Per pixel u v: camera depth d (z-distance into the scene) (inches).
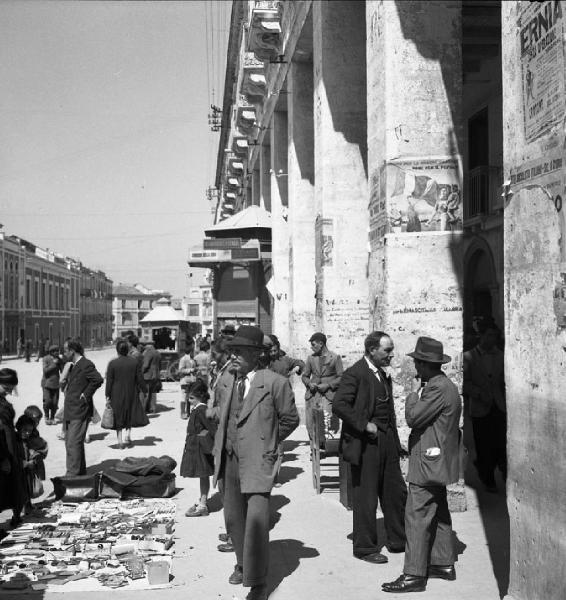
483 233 592.4
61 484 331.9
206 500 306.3
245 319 902.4
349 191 474.0
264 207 1021.8
